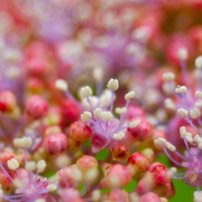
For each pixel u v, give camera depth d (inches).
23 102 4.6
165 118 4.5
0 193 4.0
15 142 4.2
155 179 4.0
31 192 4.0
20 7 5.4
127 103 4.1
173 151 4.1
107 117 4.1
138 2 5.3
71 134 4.1
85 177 4.0
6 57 4.7
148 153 4.2
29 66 4.8
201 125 4.2
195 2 5.1
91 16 5.3
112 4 5.3
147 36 5.0
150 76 4.9
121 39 5.0
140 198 4.0
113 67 5.0
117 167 4.0
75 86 4.9
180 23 5.2
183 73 4.6
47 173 4.2
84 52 5.0
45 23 5.2
